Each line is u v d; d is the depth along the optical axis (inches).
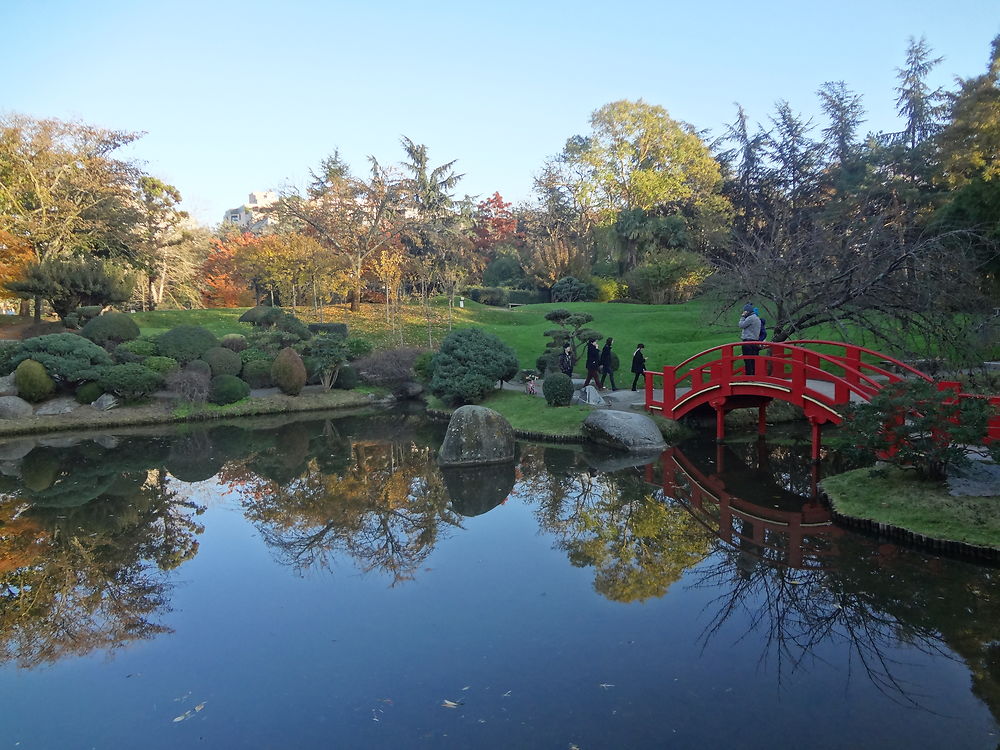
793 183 1592.0
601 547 371.9
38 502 497.7
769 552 353.1
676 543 373.7
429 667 242.8
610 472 538.0
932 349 675.4
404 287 1734.7
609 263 1850.4
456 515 442.3
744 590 306.7
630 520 418.6
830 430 670.5
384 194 1581.0
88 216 1428.4
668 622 275.9
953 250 625.6
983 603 282.0
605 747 191.9
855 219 847.1
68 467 609.0
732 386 577.3
